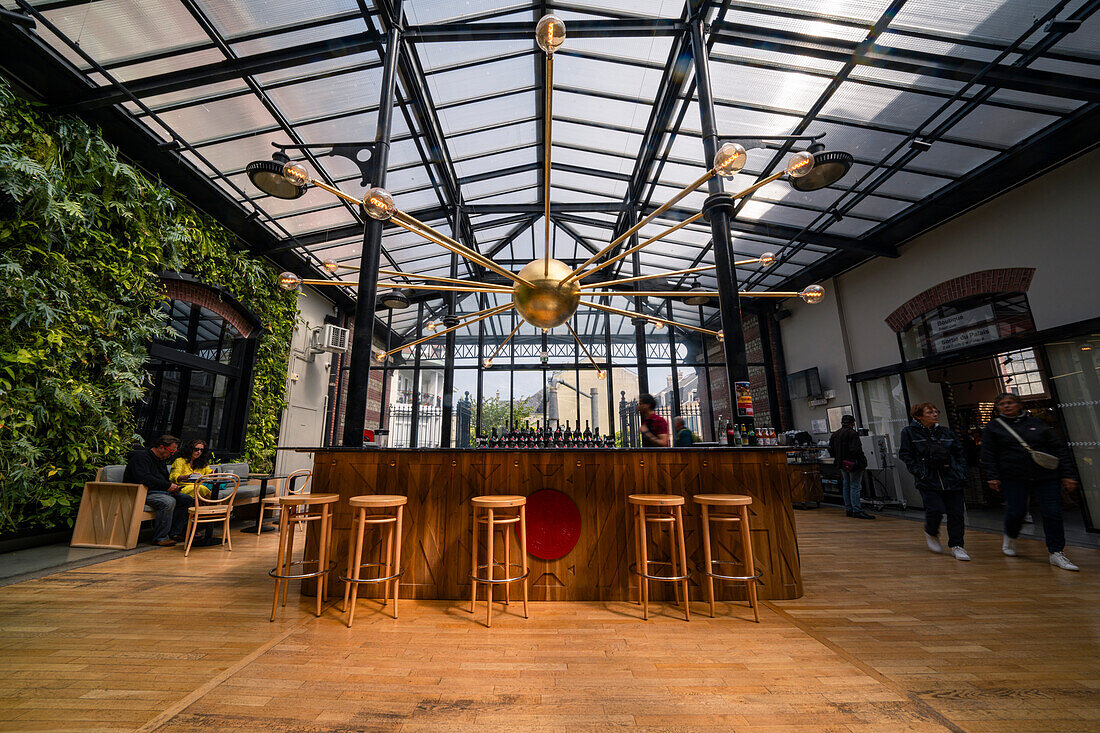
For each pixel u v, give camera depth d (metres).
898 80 4.35
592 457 3.00
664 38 4.72
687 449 2.91
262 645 2.07
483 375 9.90
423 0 4.41
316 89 4.77
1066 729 1.42
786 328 9.66
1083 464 4.74
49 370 3.88
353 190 6.35
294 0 3.93
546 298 2.69
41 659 1.88
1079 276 4.73
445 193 7.46
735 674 1.81
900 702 1.59
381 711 1.53
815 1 3.87
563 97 5.93
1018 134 4.63
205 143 5.00
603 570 2.85
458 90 5.47
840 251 7.51
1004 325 5.47
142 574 3.26
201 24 3.87
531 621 2.44
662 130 5.94
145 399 5.14
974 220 5.84
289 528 2.64
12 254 3.71
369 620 2.44
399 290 7.07
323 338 8.59
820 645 2.09
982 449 3.95
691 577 2.83
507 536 2.66
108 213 4.52
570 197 8.54
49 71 3.88
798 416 9.20
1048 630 2.22
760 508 2.91
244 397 6.60
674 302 10.45
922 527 5.38
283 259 7.46
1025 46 3.75
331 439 9.09
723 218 3.78
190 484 4.64
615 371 9.96
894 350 7.08
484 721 1.47
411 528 2.91
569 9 4.73
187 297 5.63
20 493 3.74
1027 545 4.22
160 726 1.42
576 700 1.61
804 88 4.71
